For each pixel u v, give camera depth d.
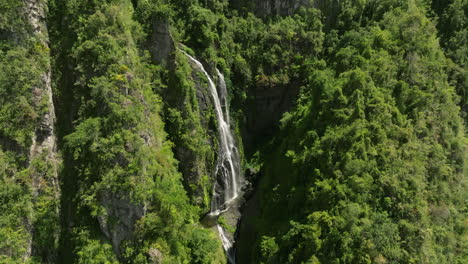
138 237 35.00
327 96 45.84
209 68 50.75
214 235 45.59
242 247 46.38
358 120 41.09
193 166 45.91
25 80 34.06
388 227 36.41
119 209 34.50
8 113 32.97
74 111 36.97
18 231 32.03
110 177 33.75
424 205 40.50
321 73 52.34
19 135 33.12
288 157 47.22
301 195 41.91
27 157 33.72
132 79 37.66
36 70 34.94
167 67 44.84
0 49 33.72
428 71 50.53
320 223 37.19
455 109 51.72
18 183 32.88
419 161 42.66
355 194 37.81
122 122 35.38
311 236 36.47
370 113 42.56
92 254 33.19
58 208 35.47
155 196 36.41
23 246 32.16
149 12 43.69
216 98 51.53
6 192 31.91
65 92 37.62
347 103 43.47
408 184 40.28
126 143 34.88
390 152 40.69
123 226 34.75
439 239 41.44
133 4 45.53
